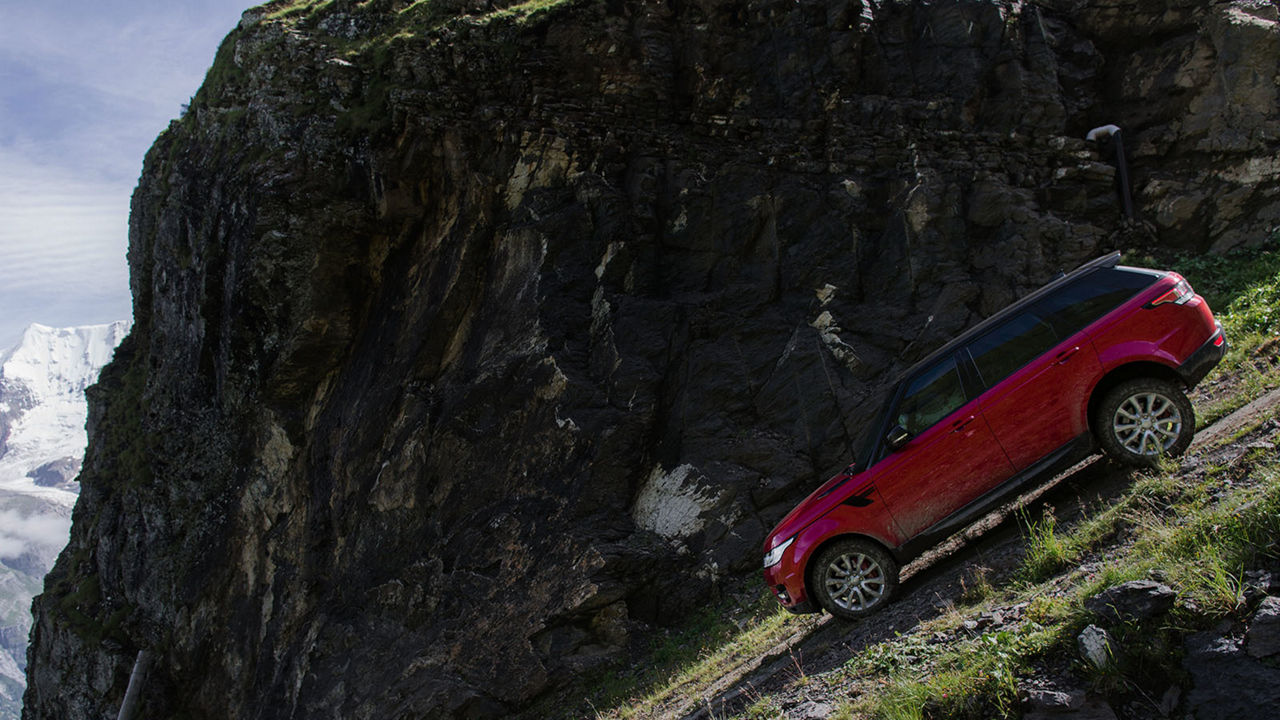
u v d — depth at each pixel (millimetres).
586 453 14328
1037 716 4293
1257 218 14477
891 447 7434
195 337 22297
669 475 14164
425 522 15492
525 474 14688
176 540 22844
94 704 24047
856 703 5406
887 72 16953
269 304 18906
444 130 17734
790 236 15852
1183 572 4551
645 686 11211
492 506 14781
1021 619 5250
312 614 17203
